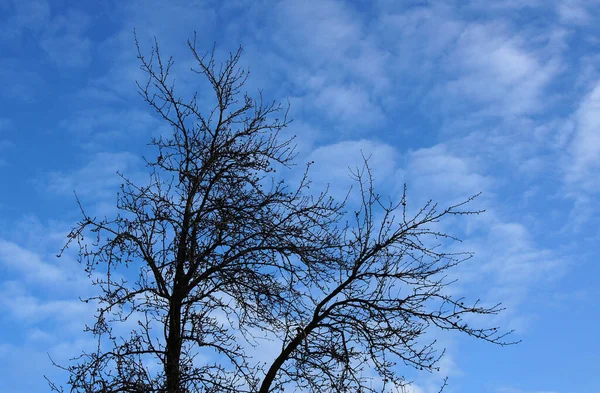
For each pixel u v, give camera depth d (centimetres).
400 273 902
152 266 853
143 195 895
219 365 843
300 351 871
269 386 854
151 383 808
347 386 850
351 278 896
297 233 897
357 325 866
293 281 892
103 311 833
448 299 888
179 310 855
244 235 895
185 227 876
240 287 877
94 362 816
